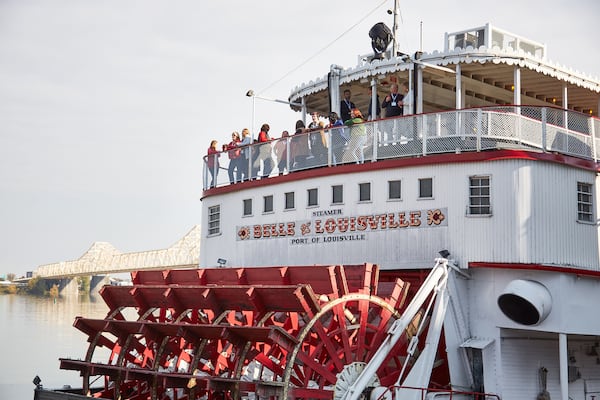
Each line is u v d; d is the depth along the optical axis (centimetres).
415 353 1794
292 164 2064
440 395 1675
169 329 1828
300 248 2016
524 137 1800
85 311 5384
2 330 3841
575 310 1686
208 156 2356
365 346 1745
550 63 2008
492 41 2030
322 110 2484
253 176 2173
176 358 2138
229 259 2219
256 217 2141
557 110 1848
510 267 1700
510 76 2094
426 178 1823
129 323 1931
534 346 1750
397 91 2042
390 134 1883
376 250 1873
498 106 1788
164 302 2005
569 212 1812
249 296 1747
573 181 1831
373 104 2098
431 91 2214
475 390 1736
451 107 2377
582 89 2178
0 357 3055
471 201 1777
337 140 1970
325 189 1975
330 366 1700
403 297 1789
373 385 1652
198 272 2045
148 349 2058
